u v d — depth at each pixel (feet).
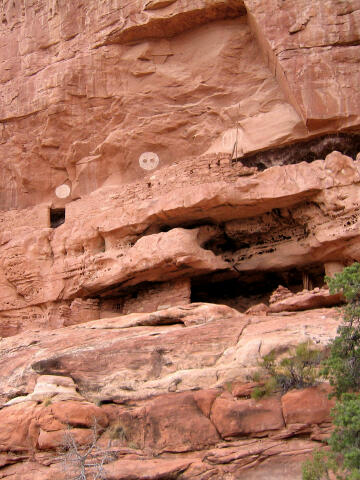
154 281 50.57
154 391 34.73
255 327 37.35
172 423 32.71
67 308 52.75
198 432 32.17
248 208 48.16
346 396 29.22
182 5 52.65
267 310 41.01
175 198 48.93
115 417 34.12
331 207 44.83
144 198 51.62
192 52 54.75
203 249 48.26
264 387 32.37
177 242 47.32
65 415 33.76
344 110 46.09
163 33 54.85
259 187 46.88
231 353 35.55
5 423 34.68
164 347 37.22
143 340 38.04
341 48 46.91
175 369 35.99
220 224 50.78
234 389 32.86
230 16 53.06
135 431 33.37
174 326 41.45
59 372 37.37
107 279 50.93
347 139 47.70
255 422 31.37
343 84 46.42
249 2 49.21
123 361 37.14
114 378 36.37
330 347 32.04
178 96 54.95
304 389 31.63
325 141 48.08
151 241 48.57
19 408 35.12
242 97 53.01
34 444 33.83
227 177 48.60
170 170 51.13
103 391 35.78
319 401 30.96
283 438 30.76
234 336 36.88
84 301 53.16
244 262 50.21
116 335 41.22
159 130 55.06
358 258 44.98
